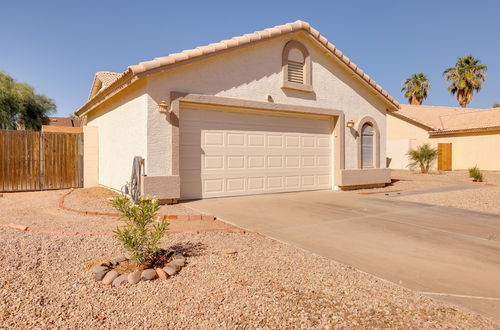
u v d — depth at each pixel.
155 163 8.80
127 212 4.31
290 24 11.09
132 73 8.46
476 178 16.56
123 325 2.97
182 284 3.78
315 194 11.37
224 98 9.90
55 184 11.84
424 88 41.69
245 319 3.05
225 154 10.27
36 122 29.08
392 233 6.27
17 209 7.80
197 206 8.74
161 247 4.97
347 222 7.14
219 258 4.61
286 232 6.28
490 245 5.53
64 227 6.04
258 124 10.95
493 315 3.18
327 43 11.83
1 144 10.83
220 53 9.68
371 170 13.28
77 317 3.10
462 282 4.00
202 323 2.99
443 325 2.98
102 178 12.57
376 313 3.19
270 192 11.23
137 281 3.81
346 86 12.83
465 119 27.14
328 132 12.71
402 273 4.28
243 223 6.95
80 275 3.98
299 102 11.57
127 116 10.12
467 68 37.22
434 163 26.00
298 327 2.93
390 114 30.12
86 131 12.61
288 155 11.65
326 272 4.25
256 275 4.07
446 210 8.59
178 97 9.06
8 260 4.28
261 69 10.73
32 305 3.28
